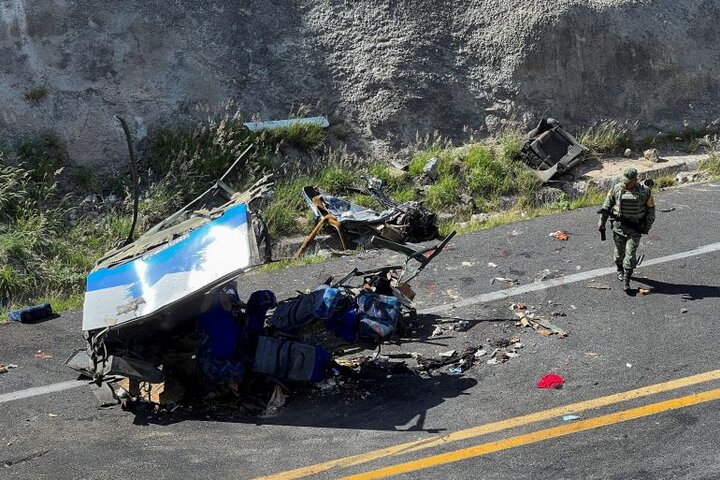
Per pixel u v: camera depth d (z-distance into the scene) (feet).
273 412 63.82
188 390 66.08
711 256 85.92
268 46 117.60
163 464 58.03
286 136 111.65
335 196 105.50
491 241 93.97
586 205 104.12
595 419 60.29
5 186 97.30
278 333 66.80
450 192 108.06
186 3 116.16
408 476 55.52
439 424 61.05
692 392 62.59
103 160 106.01
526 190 109.60
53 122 105.70
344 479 55.47
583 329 73.10
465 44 122.93
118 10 112.88
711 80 127.75
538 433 59.16
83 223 98.94
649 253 87.66
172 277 62.49
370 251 94.84
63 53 109.09
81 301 87.20
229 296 68.39
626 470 54.65
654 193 106.32
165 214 100.58
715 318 73.20
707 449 56.08
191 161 104.42
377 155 114.73
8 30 107.76
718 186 107.55
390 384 66.69
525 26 122.21
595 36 123.85
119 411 65.16
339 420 62.39
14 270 91.09
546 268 85.76
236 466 57.47
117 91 109.40
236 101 113.80
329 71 118.21
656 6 128.26
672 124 123.44
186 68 113.19
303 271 89.86
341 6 122.11
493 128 119.03
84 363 69.05
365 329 65.77
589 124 121.39
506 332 73.41
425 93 118.83
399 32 121.49
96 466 58.13
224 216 65.46
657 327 72.49
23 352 75.51
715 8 130.11
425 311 78.23
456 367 68.33
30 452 60.18
